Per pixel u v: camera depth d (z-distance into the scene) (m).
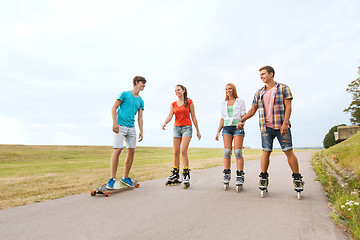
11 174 6.25
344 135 23.38
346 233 1.79
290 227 1.92
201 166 7.80
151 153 30.36
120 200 2.94
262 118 3.33
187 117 4.31
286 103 3.16
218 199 2.97
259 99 3.41
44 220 2.15
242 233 1.80
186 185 3.79
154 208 2.55
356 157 5.04
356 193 2.78
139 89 4.18
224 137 3.85
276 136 3.23
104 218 2.21
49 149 29.64
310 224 1.99
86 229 1.92
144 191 3.56
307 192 3.36
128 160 3.85
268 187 3.79
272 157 12.41
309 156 13.44
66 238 1.73
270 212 2.36
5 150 25.02
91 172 6.38
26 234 1.81
